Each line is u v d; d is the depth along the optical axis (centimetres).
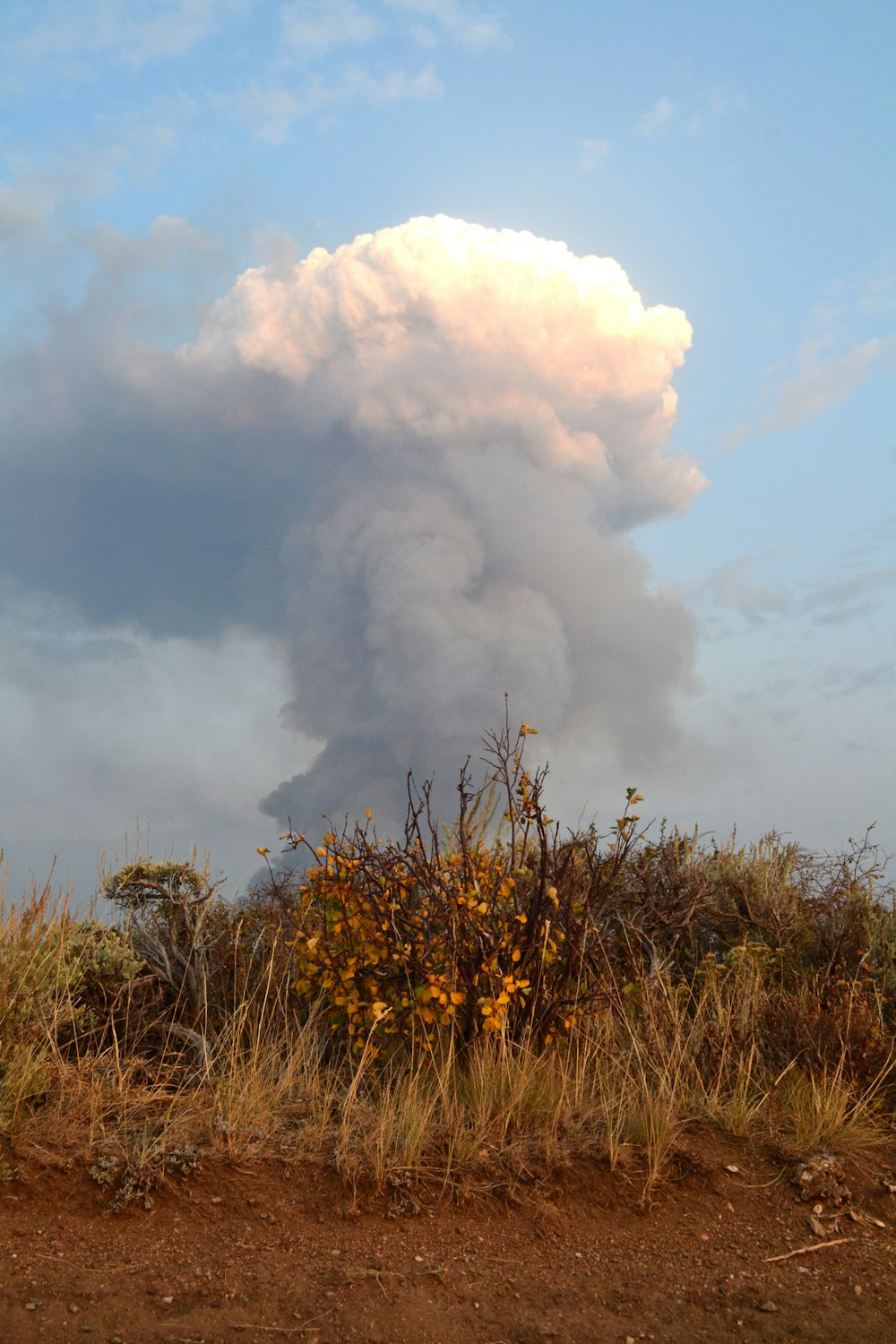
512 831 617
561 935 593
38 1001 520
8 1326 323
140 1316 334
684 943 787
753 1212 439
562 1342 336
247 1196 416
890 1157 498
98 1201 406
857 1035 587
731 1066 569
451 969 558
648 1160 467
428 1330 338
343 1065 570
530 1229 414
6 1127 437
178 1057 557
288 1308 345
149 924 685
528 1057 534
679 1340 341
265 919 725
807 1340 342
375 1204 419
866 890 813
